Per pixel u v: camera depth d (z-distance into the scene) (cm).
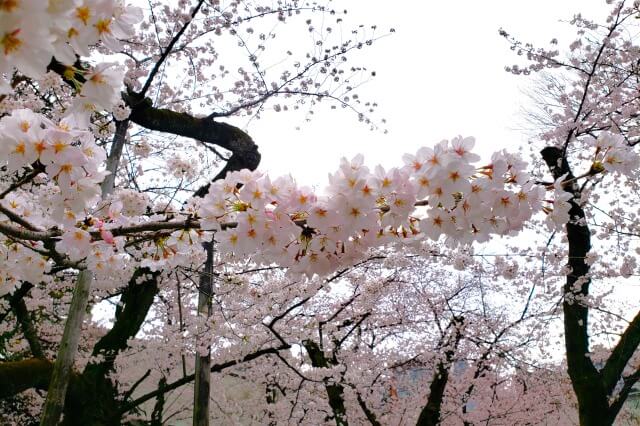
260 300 586
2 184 270
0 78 125
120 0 156
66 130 186
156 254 259
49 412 416
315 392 777
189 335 586
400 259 627
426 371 898
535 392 871
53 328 880
